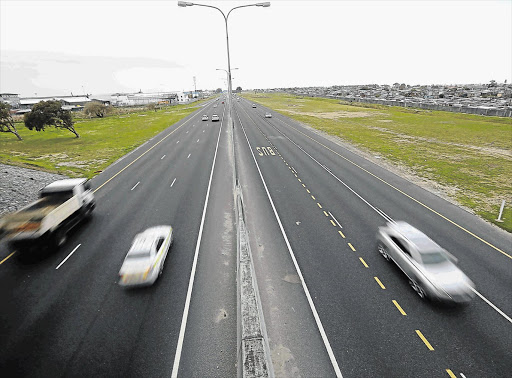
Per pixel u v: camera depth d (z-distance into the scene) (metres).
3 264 13.42
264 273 12.50
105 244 14.95
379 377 8.02
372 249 14.22
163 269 12.76
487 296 11.01
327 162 29.95
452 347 8.89
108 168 28.80
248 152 34.50
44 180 24.78
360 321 9.91
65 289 11.69
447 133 45.25
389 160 30.47
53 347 9.07
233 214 18.17
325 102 111.81
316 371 8.20
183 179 24.95
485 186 22.75
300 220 17.25
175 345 9.09
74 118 74.88
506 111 58.41
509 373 8.07
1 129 45.03
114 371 8.27
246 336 8.38
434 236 15.37
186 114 78.56
